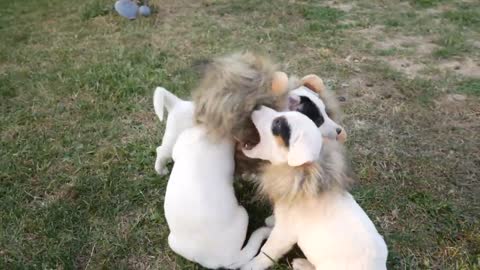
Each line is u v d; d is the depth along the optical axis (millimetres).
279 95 751
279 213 755
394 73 1439
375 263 677
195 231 748
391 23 1799
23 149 1133
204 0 2084
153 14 1944
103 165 1081
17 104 1320
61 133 1194
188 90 1332
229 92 729
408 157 1094
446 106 1279
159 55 1578
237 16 1912
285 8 1969
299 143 677
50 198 1001
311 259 719
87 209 963
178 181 765
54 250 873
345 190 739
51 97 1346
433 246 869
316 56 1557
